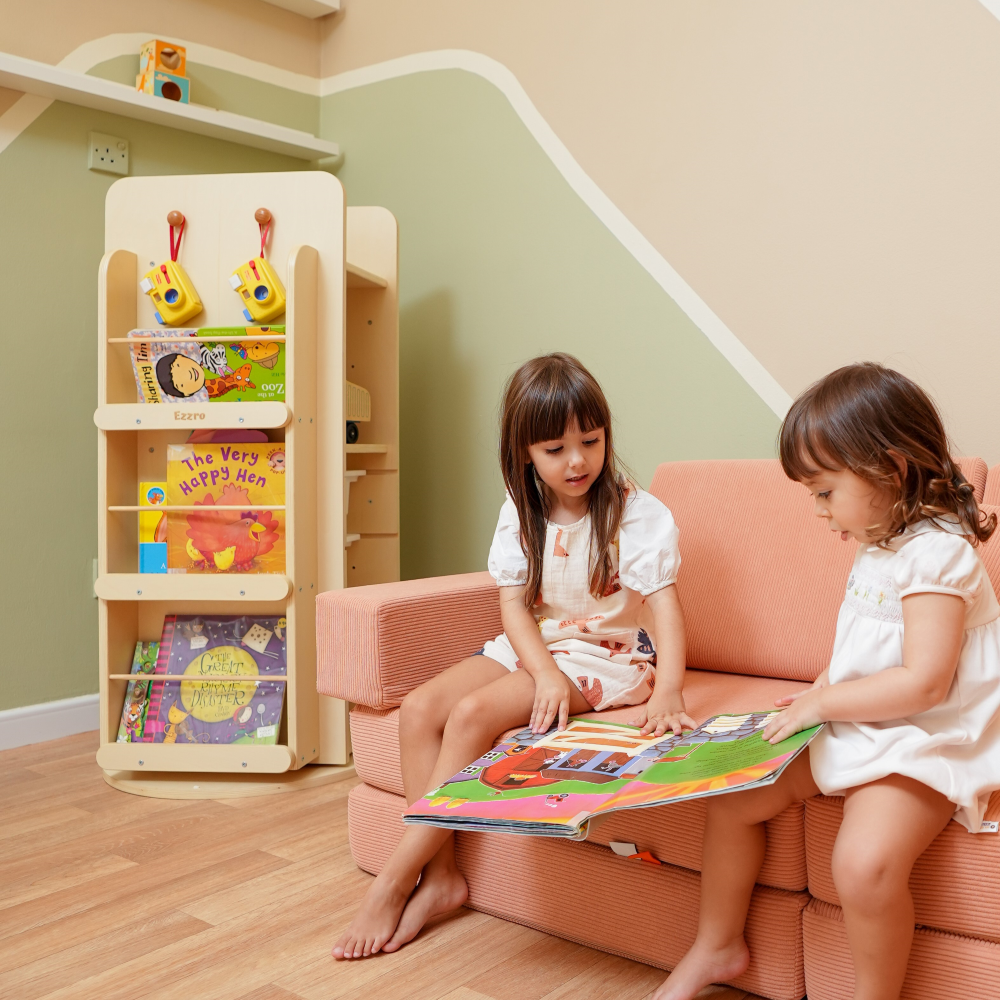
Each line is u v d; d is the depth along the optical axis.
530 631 1.33
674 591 1.31
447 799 1.02
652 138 1.91
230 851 1.49
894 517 0.98
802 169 1.71
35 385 2.09
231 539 1.81
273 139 2.37
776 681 1.40
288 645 1.78
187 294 1.83
